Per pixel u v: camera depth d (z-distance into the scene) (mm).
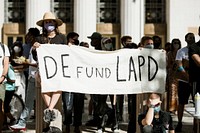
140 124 7379
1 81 8406
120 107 11094
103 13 20672
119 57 8281
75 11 20328
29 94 9859
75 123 9891
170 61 11227
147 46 9023
